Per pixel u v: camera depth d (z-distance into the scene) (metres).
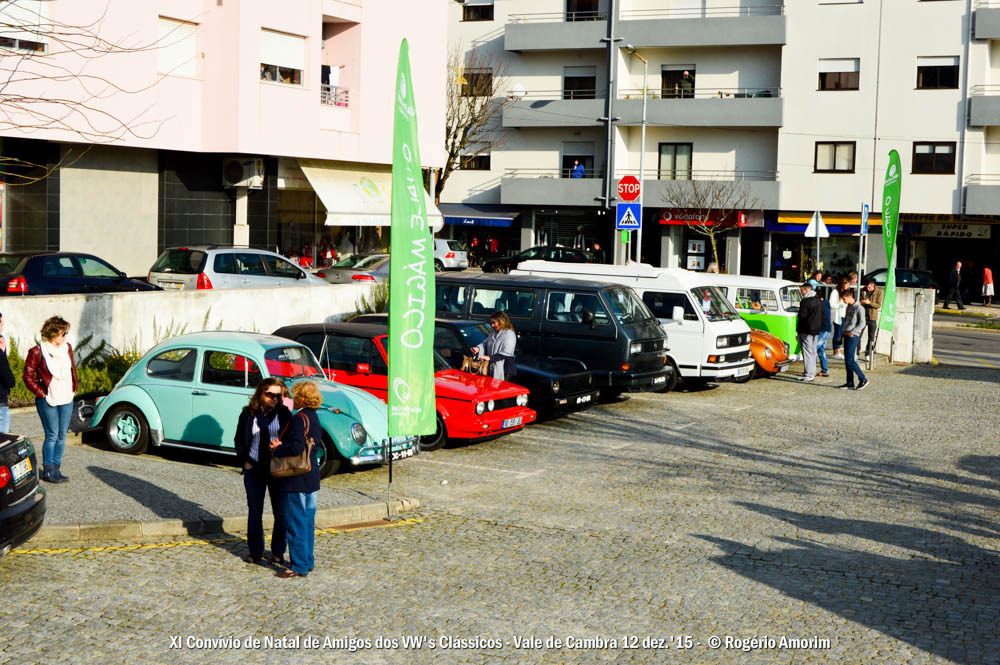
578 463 13.30
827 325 22.33
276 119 28.81
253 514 8.61
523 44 48.69
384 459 12.02
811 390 20.42
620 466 13.16
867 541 9.88
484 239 51.31
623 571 8.70
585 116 47.97
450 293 18.72
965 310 41.56
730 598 8.03
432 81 35.00
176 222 28.92
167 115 26.80
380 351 14.13
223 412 12.13
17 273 19.69
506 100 49.34
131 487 10.73
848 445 14.81
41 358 10.63
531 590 8.14
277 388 8.52
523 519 10.46
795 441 15.05
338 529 10.02
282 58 29.12
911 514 11.02
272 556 8.68
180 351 12.58
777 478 12.62
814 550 9.49
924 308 24.95
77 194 26.64
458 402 13.62
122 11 25.16
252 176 29.33
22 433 13.27
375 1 32.19
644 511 10.86
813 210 44.78
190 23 27.45
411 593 8.01
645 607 7.78
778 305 22.64
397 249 10.52
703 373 19.42
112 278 21.00
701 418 16.88
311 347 14.44
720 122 45.66
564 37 48.12
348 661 6.62
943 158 42.97
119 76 25.28
